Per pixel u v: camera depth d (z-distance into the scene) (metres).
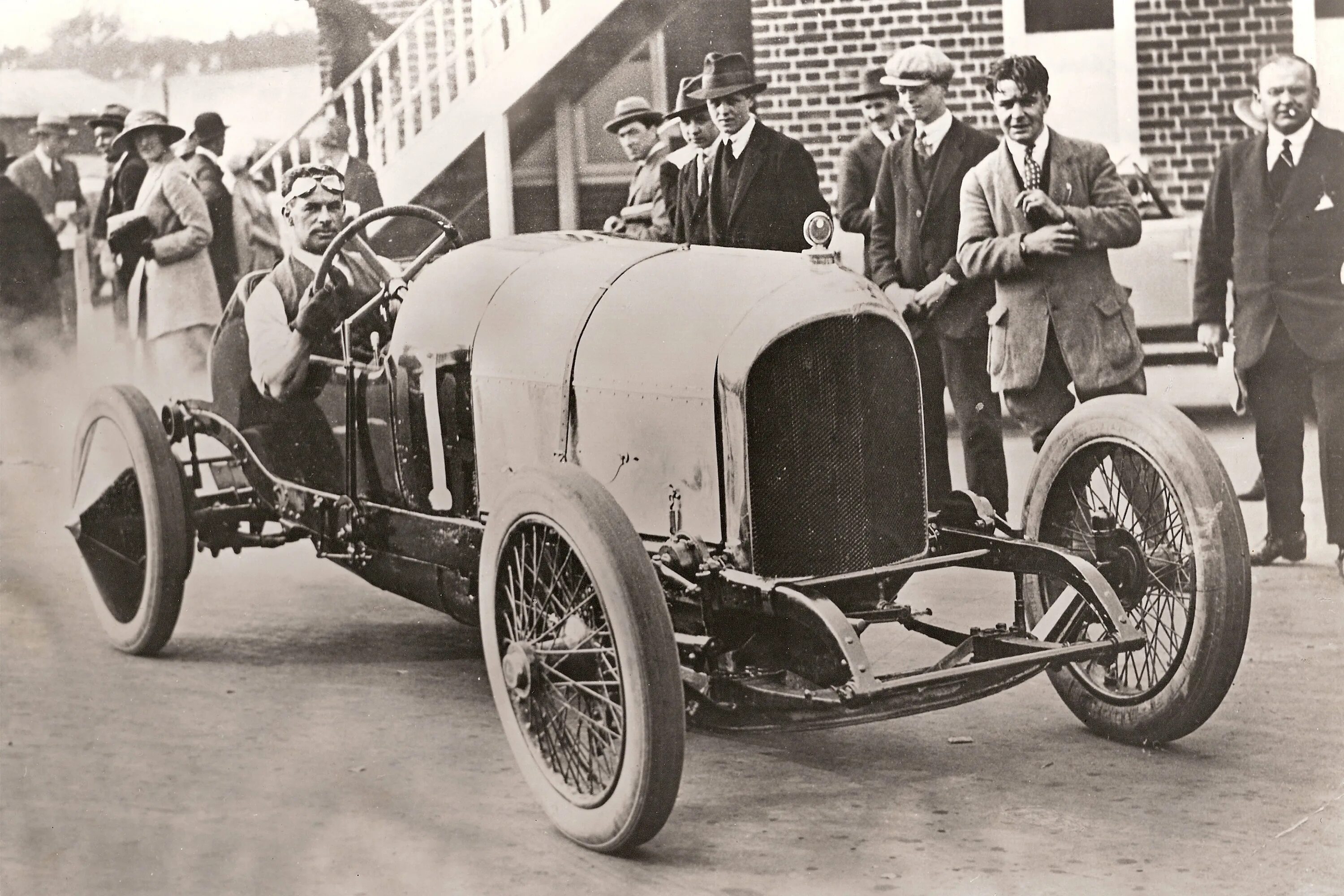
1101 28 5.77
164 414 4.40
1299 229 5.16
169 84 6.32
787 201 5.15
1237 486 5.73
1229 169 5.32
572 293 3.56
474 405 3.72
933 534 3.53
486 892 2.83
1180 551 3.41
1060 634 3.49
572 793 3.03
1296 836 3.00
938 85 5.33
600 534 2.81
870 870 2.89
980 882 2.82
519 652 3.02
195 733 3.79
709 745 3.67
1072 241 5.17
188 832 3.20
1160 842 2.99
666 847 3.02
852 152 5.66
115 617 4.55
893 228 5.50
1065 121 5.89
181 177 6.34
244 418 4.63
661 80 5.89
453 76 6.07
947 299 5.38
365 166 6.18
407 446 3.88
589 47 5.93
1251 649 4.33
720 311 3.20
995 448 5.41
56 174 6.44
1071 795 3.25
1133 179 5.83
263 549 5.93
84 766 3.59
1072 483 3.58
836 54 5.80
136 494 4.45
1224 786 3.28
